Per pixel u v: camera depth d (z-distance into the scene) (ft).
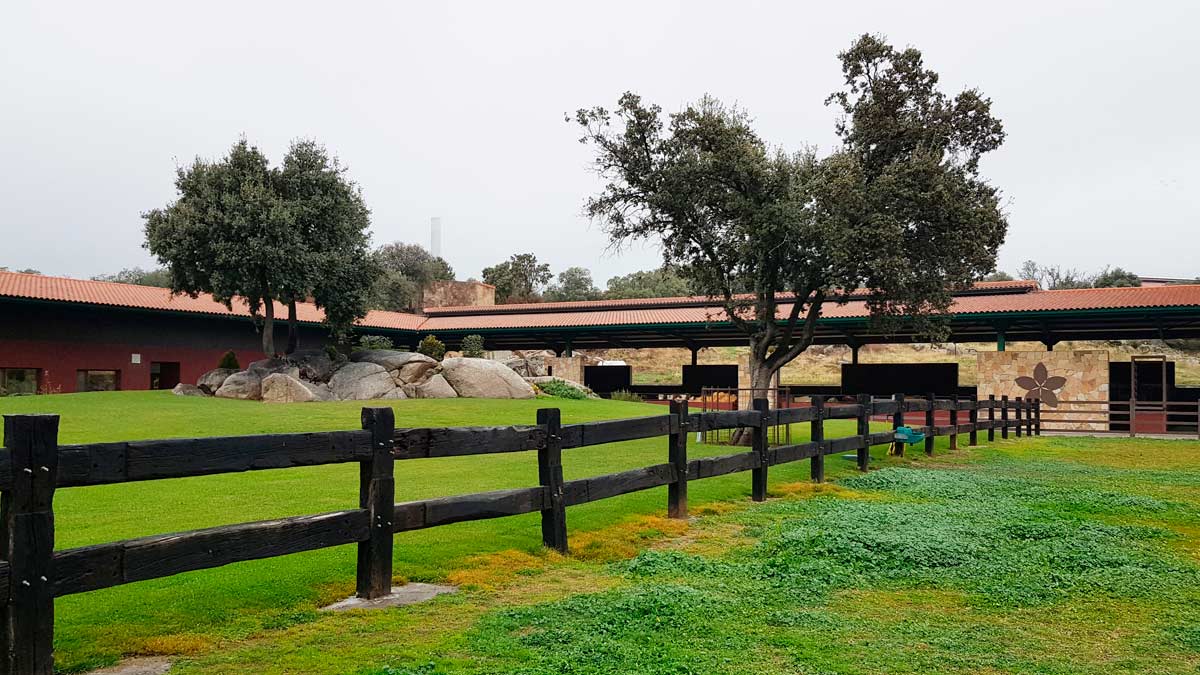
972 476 45.73
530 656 14.99
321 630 16.52
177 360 127.44
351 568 21.26
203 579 19.85
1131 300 98.94
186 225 91.09
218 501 31.60
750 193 62.08
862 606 19.47
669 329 133.28
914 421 104.17
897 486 40.78
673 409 30.50
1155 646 16.44
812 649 15.85
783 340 67.26
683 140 63.98
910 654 15.71
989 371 101.55
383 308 174.50
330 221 99.14
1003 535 27.99
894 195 58.59
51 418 12.55
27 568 12.10
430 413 76.69
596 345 168.55
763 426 36.11
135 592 18.69
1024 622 18.25
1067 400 97.04
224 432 58.59
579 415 80.89
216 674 13.96
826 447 41.91
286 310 135.13
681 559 23.63
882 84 63.10
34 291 107.24
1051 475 47.80
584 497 25.29
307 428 61.46
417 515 19.71
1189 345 197.26
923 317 65.87
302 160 99.30
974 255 59.52
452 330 145.79
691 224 65.16
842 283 60.90
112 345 119.24
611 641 15.93
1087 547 26.17
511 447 22.56
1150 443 73.26
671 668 14.42
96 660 14.47
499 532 26.32
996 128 63.67
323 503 31.17
